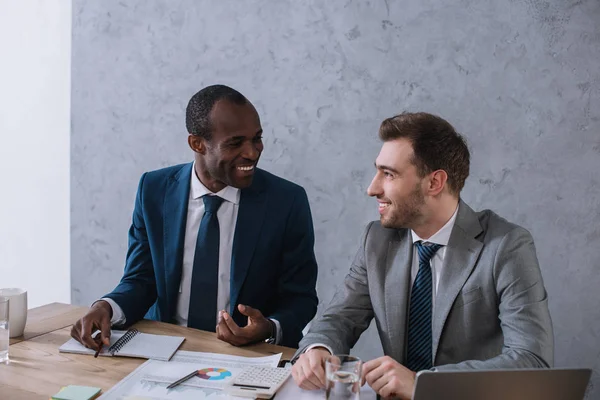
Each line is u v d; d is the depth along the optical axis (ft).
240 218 6.54
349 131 8.72
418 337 5.18
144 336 5.64
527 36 7.85
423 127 4.87
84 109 10.28
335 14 8.65
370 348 8.95
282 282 6.77
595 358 7.90
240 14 9.15
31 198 11.20
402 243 5.41
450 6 8.13
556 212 7.92
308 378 4.46
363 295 5.65
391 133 4.94
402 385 4.19
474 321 4.98
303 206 6.83
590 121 7.68
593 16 7.58
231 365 4.98
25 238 11.33
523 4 7.83
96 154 10.27
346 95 8.69
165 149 9.78
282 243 6.73
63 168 10.89
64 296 11.12
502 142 8.07
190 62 9.50
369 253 5.53
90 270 10.55
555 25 7.73
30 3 10.90
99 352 5.19
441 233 5.13
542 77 7.83
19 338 5.58
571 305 7.96
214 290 6.48
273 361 5.04
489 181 8.17
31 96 11.03
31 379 4.66
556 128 7.83
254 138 6.21
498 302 4.95
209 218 6.49
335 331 5.31
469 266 4.99
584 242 7.84
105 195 10.28
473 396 3.50
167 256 6.53
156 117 9.79
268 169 9.21
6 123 11.27
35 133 11.06
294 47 8.90
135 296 6.29
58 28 10.75
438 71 8.25
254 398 4.31
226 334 5.47
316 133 8.89
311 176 8.98
